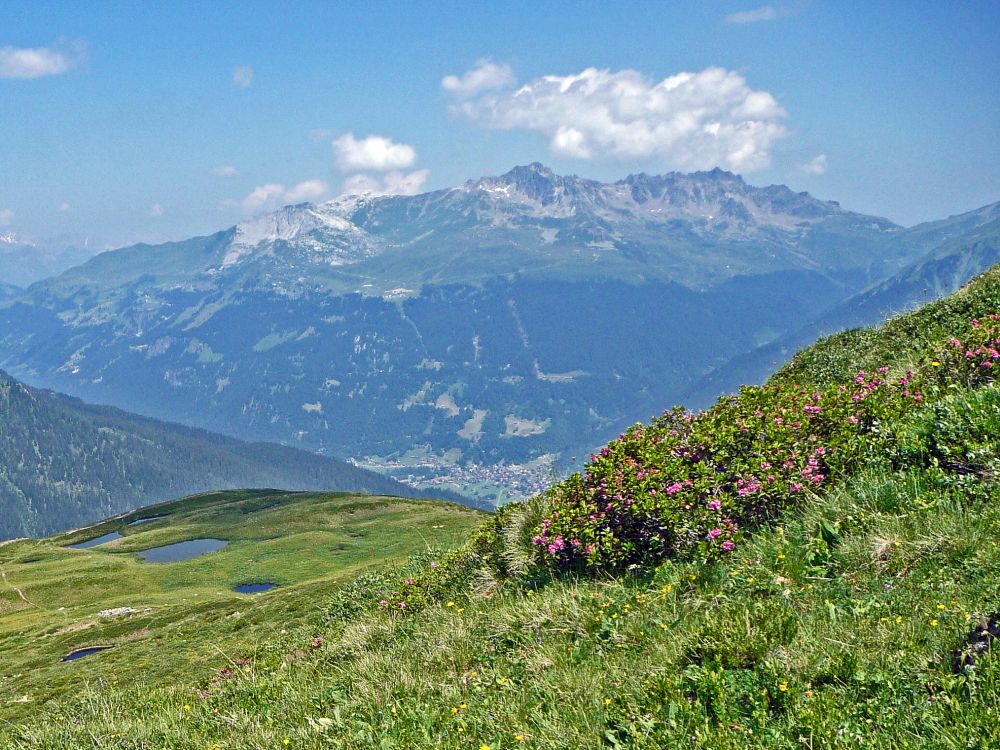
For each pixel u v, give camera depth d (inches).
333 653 530.0
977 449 369.7
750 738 230.5
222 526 5664.4
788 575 344.2
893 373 572.4
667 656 301.0
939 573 296.2
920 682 229.0
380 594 765.3
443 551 801.6
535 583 481.4
